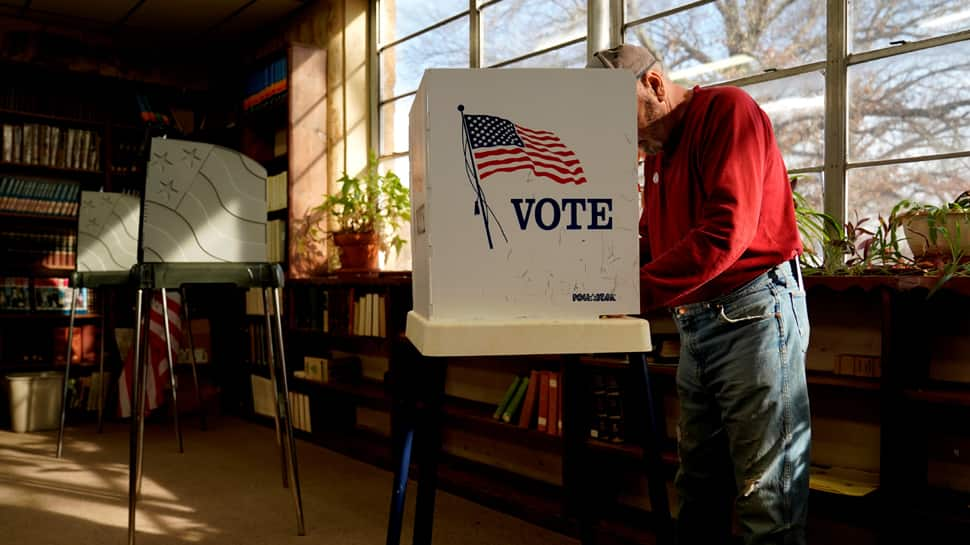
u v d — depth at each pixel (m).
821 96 2.66
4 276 5.16
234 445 4.48
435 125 1.04
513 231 1.06
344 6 4.89
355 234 4.33
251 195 2.93
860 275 2.18
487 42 4.08
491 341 1.03
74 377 5.25
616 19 3.36
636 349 1.06
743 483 1.69
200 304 5.73
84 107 5.50
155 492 3.47
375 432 4.69
